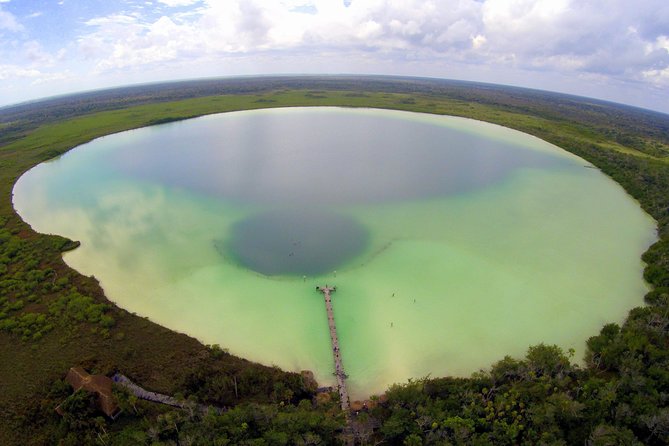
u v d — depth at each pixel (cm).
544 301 4806
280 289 4894
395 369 3800
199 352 3853
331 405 3303
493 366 3653
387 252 5759
